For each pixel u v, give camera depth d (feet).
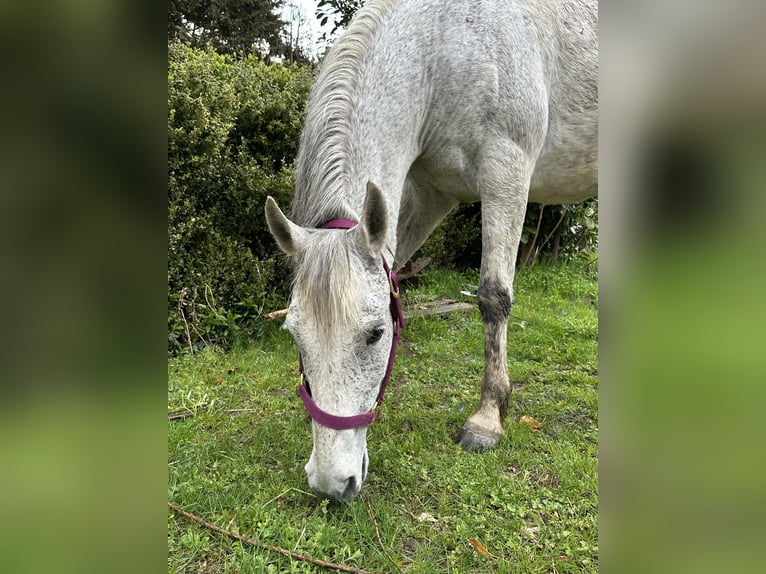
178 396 8.53
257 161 12.76
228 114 11.25
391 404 8.67
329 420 4.76
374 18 6.84
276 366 10.13
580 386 9.80
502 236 7.55
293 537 5.35
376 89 6.51
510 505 6.03
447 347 11.53
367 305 4.78
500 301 7.62
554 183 9.17
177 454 6.81
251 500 6.01
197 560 5.07
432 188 8.84
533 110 7.48
